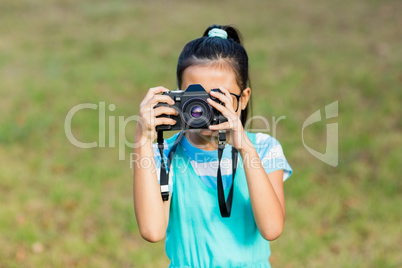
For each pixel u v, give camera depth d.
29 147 7.73
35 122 8.45
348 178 6.77
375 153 7.29
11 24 14.56
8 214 5.89
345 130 8.11
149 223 2.35
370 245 5.38
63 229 5.75
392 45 12.34
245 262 2.53
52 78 10.57
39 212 6.04
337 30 13.81
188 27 14.09
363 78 10.25
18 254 5.23
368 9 15.80
